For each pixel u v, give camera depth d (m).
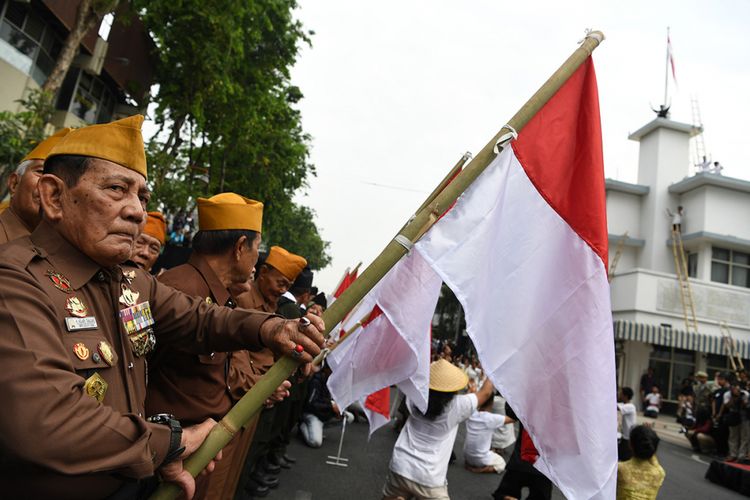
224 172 17.33
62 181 1.38
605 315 2.05
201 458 1.52
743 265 22.41
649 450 3.66
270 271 3.74
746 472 8.47
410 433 3.58
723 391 12.34
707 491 8.35
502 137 1.97
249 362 3.14
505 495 4.83
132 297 1.62
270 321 1.76
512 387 2.05
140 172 1.45
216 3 12.34
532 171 2.17
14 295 1.15
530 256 2.13
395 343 2.89
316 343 1.68
